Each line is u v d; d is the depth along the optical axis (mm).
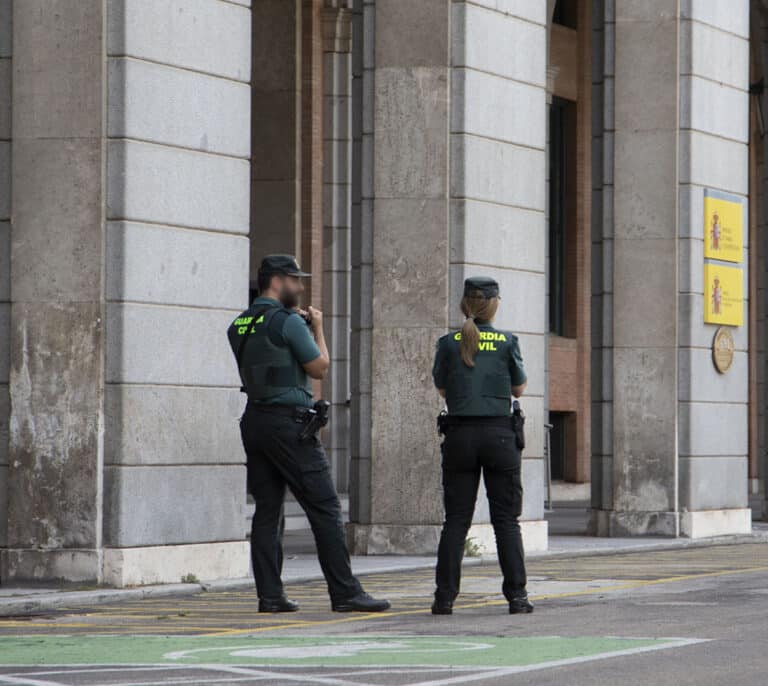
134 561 38938
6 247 39750
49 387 39281
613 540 60031
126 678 23188
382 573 45344
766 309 74188
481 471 33594
